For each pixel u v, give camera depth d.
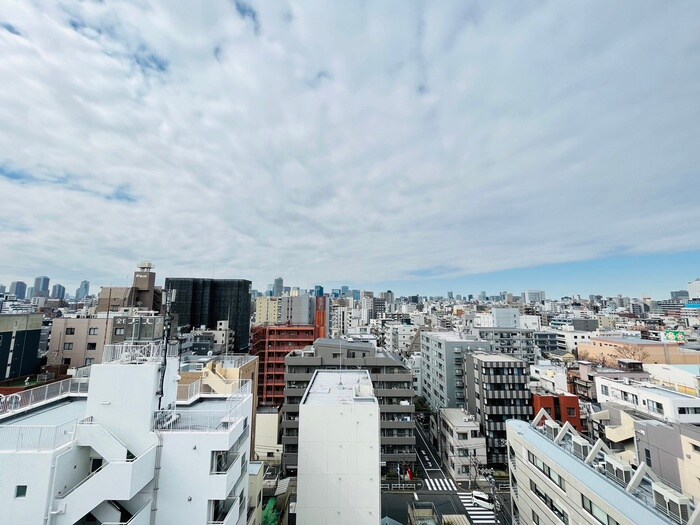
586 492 21.00
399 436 46.66
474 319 137.75
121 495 12.70
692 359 67.25
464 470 46.84
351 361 51.28
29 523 11.81
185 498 14.88
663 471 27.03
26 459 12.14
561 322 145.25
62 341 56.25
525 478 29.00
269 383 72.38
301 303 127.25
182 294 104.25
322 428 24.44
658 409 36.34
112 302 77.25
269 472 42.44
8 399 16.88
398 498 41.69
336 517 23.56
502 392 52.19
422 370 82.31
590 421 44.53
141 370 15.34
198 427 16.33
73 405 18.47
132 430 15.04
